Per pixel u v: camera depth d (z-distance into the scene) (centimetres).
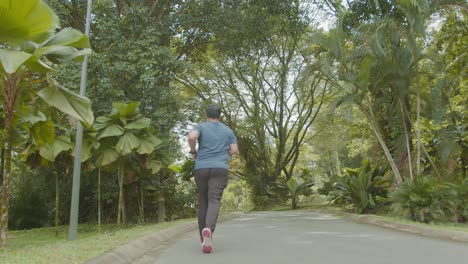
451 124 1384
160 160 1233
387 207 1362
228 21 1664
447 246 605
